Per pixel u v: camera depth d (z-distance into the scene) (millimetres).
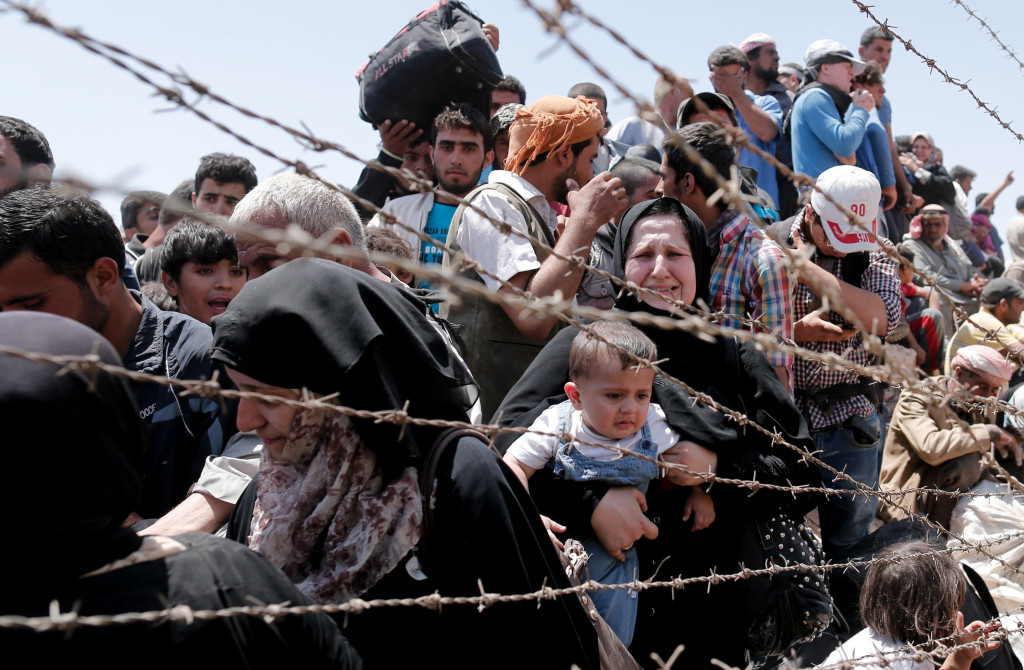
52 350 1013
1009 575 3174
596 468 2102
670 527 2217
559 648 1474
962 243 7035
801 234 3012
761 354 2346
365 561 1434
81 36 887
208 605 1080
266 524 1510
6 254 1934
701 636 2201
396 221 1114
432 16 3713
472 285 991
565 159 3096
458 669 1468
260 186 1821
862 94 4473
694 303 2369
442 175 3510
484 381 2814
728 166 2826
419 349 1471
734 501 2188
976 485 3395
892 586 2127
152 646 1032
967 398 1535
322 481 1490
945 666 2117
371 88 3764
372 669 1293
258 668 1110
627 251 2408
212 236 2629
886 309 2996
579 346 2121
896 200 5621
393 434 1438
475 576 1438
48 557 1017
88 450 1013
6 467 958
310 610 1130
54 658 986
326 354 1399
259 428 1513
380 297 1466
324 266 1474
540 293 2645
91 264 2025
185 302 2660
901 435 3496
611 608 2061
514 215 2834
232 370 1454
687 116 3682
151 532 1872
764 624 2172
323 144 1061
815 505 2328
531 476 2184
